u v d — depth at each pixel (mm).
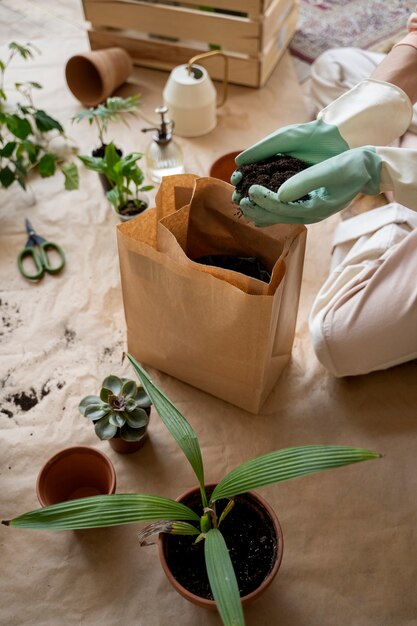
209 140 2000
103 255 1713
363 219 1521
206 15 1976
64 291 1636
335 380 1480
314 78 1948
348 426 1407
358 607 1173
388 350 1359
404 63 1305
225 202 1244
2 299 1614
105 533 1255
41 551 1234
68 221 1786
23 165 1896
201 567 1070
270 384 1418
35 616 1162
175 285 1197
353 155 1096
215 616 1161
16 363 1499
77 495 1337
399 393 1456
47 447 1372
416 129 1573
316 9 2389
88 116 1703
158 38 2135
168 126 1750
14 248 1723
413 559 1227
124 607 1173
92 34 2172
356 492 1310
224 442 1383
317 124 1187
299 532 1258
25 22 2381
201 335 1273
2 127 2072
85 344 1539
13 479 1326
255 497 1119
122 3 2037
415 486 1317
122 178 1628
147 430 1398
